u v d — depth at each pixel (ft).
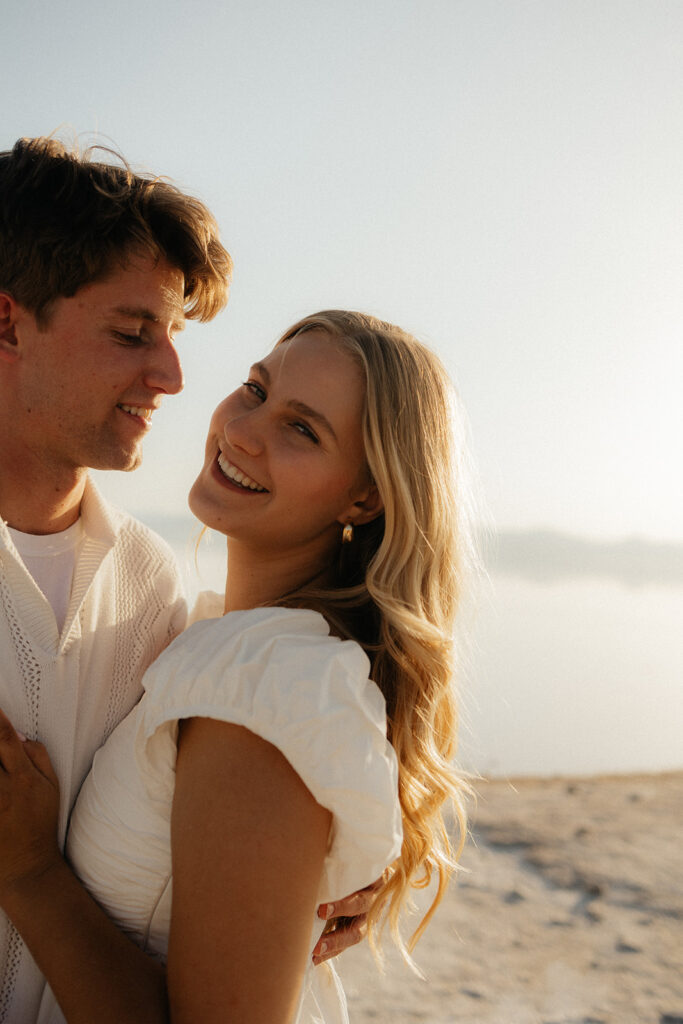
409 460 5.95
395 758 5.04
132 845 5.11
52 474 5.96
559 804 22.04
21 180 5.60
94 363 5.78
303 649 4.85
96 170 5.75
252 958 4.40
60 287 5.64
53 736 5.56
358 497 6.20
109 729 6.07
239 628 5.09
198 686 4.79
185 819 4.62
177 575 6.77
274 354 6.14
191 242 6.01
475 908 15.93
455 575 6.31
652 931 15.40
